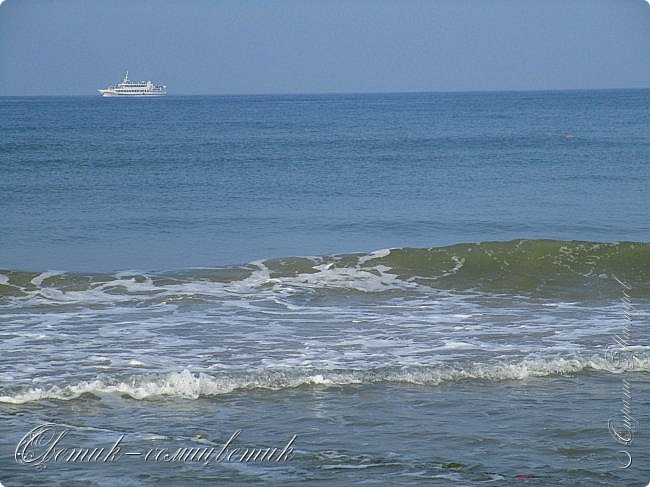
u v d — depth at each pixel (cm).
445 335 3058
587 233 5319
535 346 2912
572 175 8144
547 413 2303
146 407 2338
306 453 2020
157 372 2598
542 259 4222
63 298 3559
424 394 2456
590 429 2183
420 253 4238
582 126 16250
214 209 6012
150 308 3428
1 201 6250
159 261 4381
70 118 19775
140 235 5066
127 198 6469
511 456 2006
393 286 3859
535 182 7631
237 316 3316
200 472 1905
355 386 2517
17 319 3238
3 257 4447
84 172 8119
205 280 3850
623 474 1905
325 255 4225
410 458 1991
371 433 2153
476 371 2628
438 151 10888
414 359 2748
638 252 4303
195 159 9525
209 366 2661
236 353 2808
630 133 13962
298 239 5009
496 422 2234
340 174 8262
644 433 2158
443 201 6500
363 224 5509
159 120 19112
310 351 2838
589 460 1986
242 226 5391
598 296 3744
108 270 4178
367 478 1869
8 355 2762
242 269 4012
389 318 3309
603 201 6494
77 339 2966
